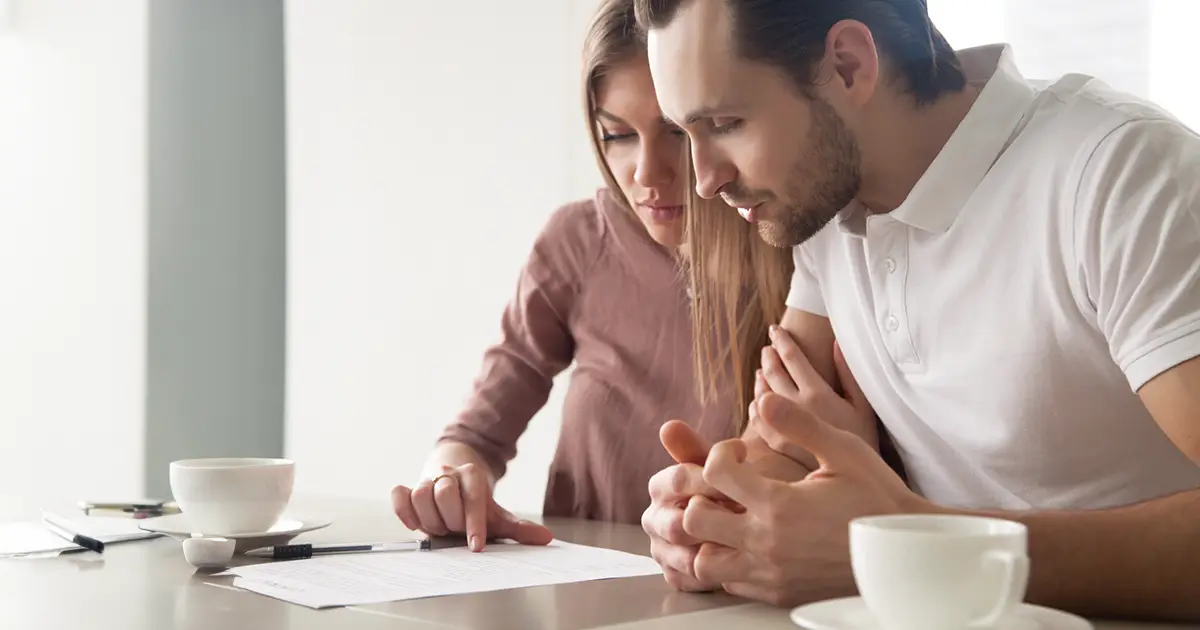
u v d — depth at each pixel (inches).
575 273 72.7
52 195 138.4
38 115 140.0
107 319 132.4
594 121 61.1
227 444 135.7
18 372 140.6
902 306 47.8
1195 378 35.9
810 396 52.1
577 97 101.5
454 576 43.1
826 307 53.3
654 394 69.1
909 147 45.2
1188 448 36.1
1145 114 40.8
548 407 102.8
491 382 74.1
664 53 42.3
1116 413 43.5
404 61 115.0
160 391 130.3
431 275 113.0
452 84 111.1
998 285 44.6
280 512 51.5
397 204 115.8
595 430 71.0
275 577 42.9
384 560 47.2
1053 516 35.9
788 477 47.8
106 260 132.6
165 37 130.7
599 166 63.4
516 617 35.9
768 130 41.8
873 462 37.2
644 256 70.1
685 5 41.5
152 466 129.6
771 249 61.5
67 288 136.6
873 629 30.0
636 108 58.0
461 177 110.4
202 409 133.7
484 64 108.6
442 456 70.3
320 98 122.7
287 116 125.6
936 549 28.3
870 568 29.4
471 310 109.8
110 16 132.5
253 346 138.3
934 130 45.2
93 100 134.1
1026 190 43.1
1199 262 36.7
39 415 138.6
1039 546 35.0
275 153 140.6
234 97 136.8
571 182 102.3
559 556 48.4
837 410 52.1
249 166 138.3
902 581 28.7
